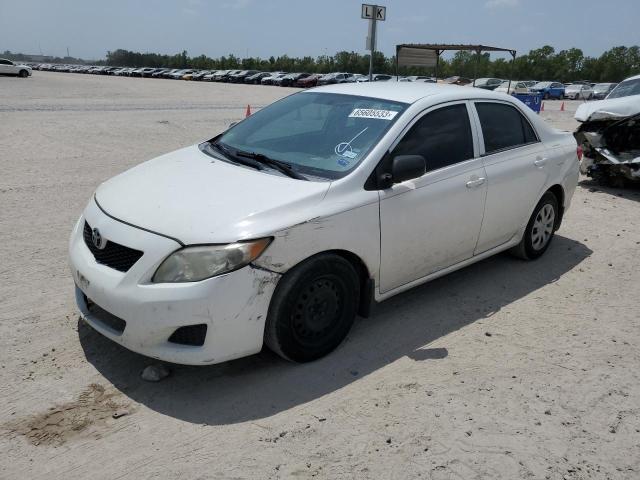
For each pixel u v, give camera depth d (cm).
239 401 325
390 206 380
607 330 428
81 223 377
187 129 1437
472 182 442
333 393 336
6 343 372
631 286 513
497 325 429
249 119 488
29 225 601
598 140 891
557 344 404
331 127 421
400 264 403
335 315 369
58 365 351
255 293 319
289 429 303
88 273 335
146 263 312
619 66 8475
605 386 354
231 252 309
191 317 306
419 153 409
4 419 301
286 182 362
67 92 2983
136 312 311
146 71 7356
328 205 348
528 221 530
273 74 5772
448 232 432
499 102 495
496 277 520
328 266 350
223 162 405
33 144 1087
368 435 300
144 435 296
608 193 885
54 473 267
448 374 360
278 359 369
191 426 303
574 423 318
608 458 292
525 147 510
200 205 336
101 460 277
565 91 4766
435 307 454
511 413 323
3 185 759
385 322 425
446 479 272
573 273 539
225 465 276
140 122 1532
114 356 363
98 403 319
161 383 339
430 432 304
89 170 881
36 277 473
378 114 415
